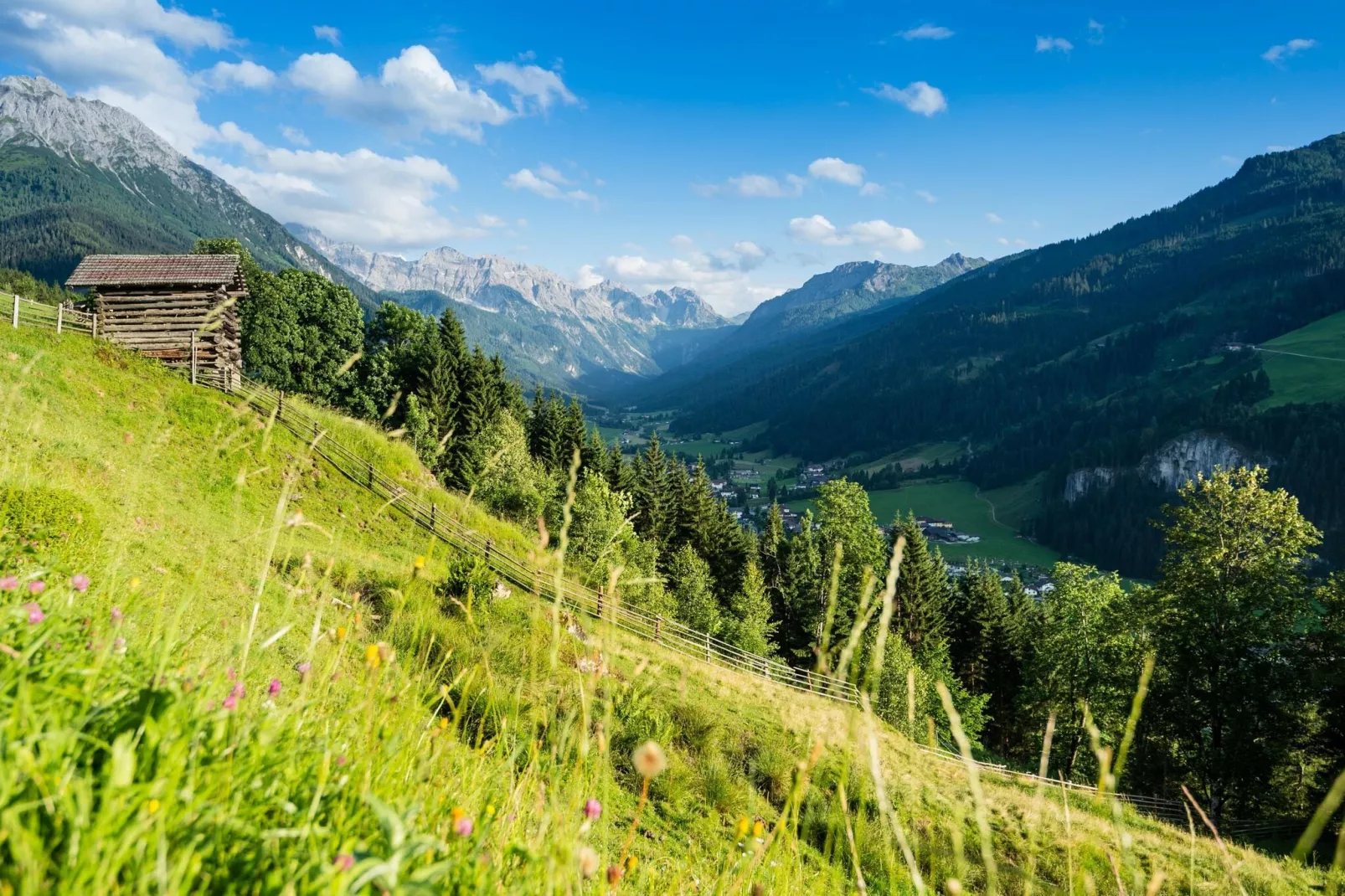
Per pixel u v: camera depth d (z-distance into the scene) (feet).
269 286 155.84
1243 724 92.32
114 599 8.32
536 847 5.57
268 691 7.09
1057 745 127.34
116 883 3.43
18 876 3.18
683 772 39.58
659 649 72.23
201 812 4.11
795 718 60.90
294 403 87.45
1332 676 88.89
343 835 4.67
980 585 228.63
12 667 4.89
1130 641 112.06
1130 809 66.18
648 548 107.55
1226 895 22.59
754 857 6.30
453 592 44.14
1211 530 100.01
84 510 18.74
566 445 223.30
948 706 3.86
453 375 196.75
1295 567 95.61
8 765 3.82
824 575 172.55
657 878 9.43
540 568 5.92
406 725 6.61
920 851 23.97
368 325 194.80
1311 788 101.60
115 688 5.35
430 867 4.03
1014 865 40.42
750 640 149.38
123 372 74.18
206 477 56.95
